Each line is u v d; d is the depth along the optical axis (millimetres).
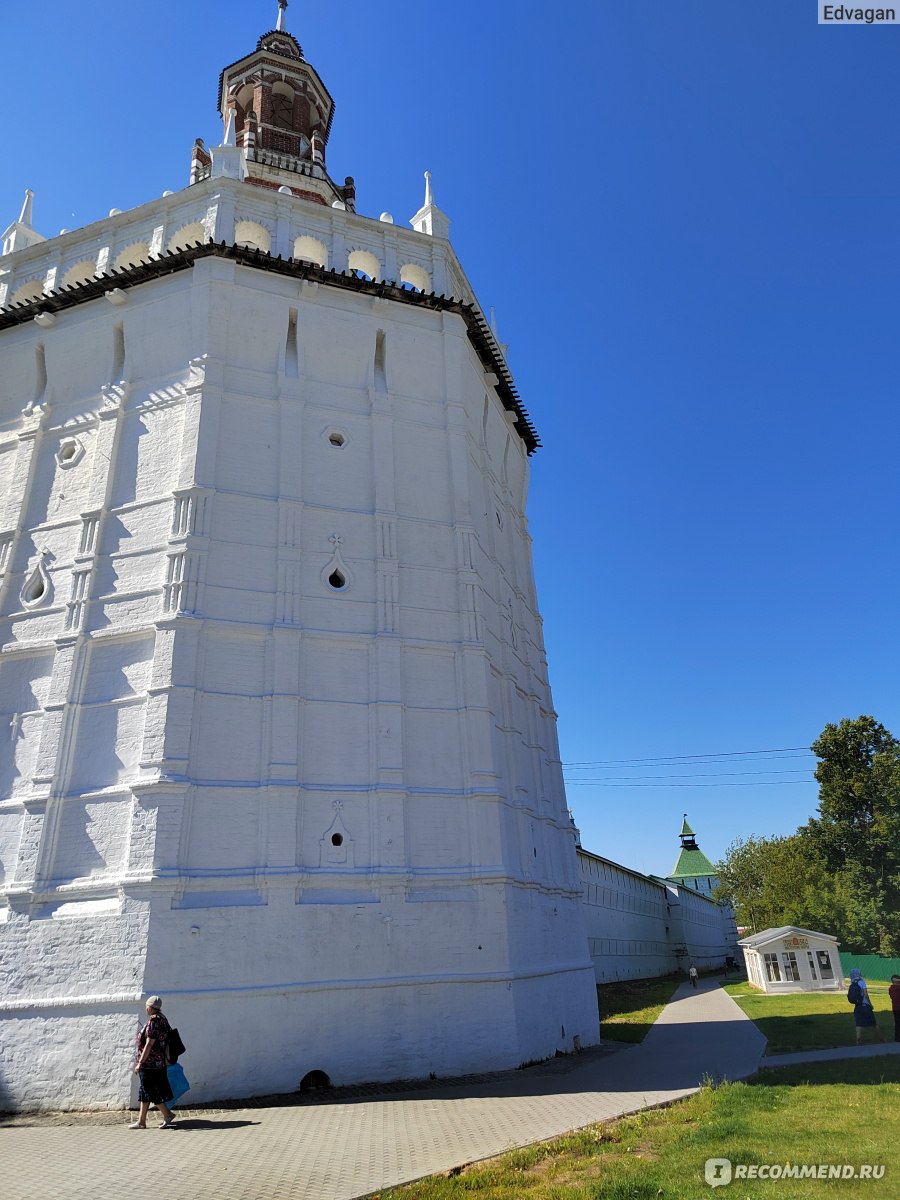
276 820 20578
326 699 22875
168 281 26969
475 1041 20266
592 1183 9625
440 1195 9578
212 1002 18234
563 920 28438
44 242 30750
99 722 21922
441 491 27438
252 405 25500
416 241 31891
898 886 57875
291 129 41094
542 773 31062
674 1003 43469
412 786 22859
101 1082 17484
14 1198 10016
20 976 19047
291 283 27406
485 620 27000
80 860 20391
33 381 28625
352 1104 16391
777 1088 15273
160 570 23234
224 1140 13234
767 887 79312
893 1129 11547
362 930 20328
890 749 61562
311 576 24203
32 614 24422
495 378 33312
